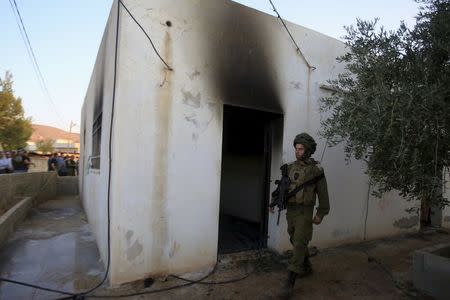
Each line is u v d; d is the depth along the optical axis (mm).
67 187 12445
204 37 3986
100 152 4816
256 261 4312
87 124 7883
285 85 4676
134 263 3543
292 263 3373
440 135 2793
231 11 4199
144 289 3426
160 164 3701
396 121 2736
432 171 2949
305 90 4906
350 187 5512
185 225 3859
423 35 3059
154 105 3666
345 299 3445
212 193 4059
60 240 5176
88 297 3209
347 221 5484
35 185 9008
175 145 3793
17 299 3100
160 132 3701
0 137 23438
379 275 4129
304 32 4926
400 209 6395
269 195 4836
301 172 3555
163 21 3725
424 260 3662
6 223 5141
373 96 2959
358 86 3240
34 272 3781
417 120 2684
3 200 6461
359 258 4766
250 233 5559
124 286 3455
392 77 3068
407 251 5238
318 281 3875
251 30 4359
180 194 3826
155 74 3676
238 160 6969
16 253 4465
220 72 4102
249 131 6523
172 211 3771
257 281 3760
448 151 3012
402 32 3131
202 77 3975
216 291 3471
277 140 4766
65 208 8695
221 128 4125
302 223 3465
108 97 4066
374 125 2850
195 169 3928
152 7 3664
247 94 4320
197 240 3945
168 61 3752
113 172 3477
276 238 4656
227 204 7266
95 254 4469
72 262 4137
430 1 3156
